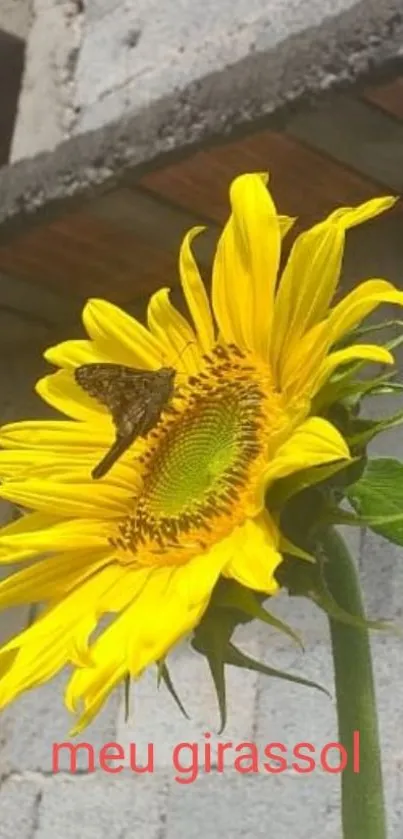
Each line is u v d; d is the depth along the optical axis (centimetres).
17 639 24
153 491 25
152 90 61
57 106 66
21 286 54
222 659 21
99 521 26
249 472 23
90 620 23
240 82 40
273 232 24
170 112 42
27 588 25
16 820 52
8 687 23
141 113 44
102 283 53
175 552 24
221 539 23
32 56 68
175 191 45
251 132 40
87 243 49
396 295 21
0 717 54
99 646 22
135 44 63
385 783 41
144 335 28
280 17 55
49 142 65
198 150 42
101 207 46
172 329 28
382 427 21
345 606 23
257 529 21
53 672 23
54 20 67
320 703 44
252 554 21
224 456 24
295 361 23
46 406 58
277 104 39
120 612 23
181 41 60
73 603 24
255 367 25
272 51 40
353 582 23
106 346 28
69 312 57
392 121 39
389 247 47
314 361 22
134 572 24
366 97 38
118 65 63
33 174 47
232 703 46
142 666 21
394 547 43
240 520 23
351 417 22
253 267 25
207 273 51
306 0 54
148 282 53
